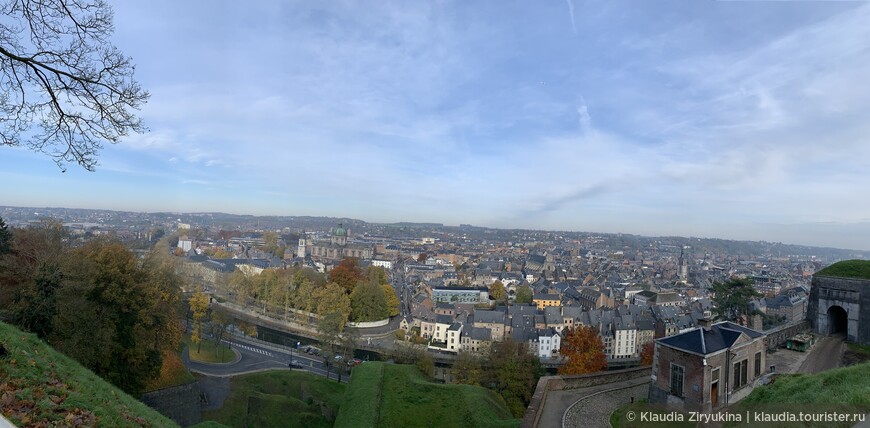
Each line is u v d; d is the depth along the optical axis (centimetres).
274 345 12462
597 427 3525
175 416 6300
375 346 14100
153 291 6500
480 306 19088
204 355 10344
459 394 5684
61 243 7700
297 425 6812
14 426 1567
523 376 8394
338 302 15825
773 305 16512
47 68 1917
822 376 2884
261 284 17762
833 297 5438
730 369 3597
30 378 2055
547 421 3644
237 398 7650
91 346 4731
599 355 9144
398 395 5741
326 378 9500
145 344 5788
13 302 4666
